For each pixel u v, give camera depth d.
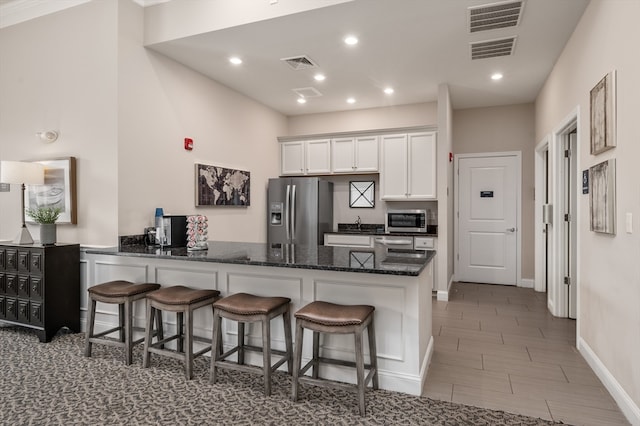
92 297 2.82
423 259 2.55
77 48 3.47
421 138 5.17
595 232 2.64
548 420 2.04
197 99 4.21
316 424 1.99
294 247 3.28
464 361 2.82
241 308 2.32
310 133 6.12
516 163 5.43
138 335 3.15
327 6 2.86
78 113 3.47
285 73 4.26
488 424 2.00
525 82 4.50
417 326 2.30
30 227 3.75
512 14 2.95
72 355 2.88
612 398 2.28
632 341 2.04
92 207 3.42
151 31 3.51
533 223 5.34
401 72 4.21
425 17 3.00
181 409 2.12
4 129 3.88
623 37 2.14
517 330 3.52
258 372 2.29
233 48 3.60
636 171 1.99
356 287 2.45
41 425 1.97
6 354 2.90
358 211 5.93
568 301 3.90
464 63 3.94
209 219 4.43
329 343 2.53
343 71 4.20
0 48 3.90
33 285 3.21
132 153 3.43
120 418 2.03
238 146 4.95
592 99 2.63
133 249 3.14
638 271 1.97
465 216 5.70
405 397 2.28
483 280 5.63
